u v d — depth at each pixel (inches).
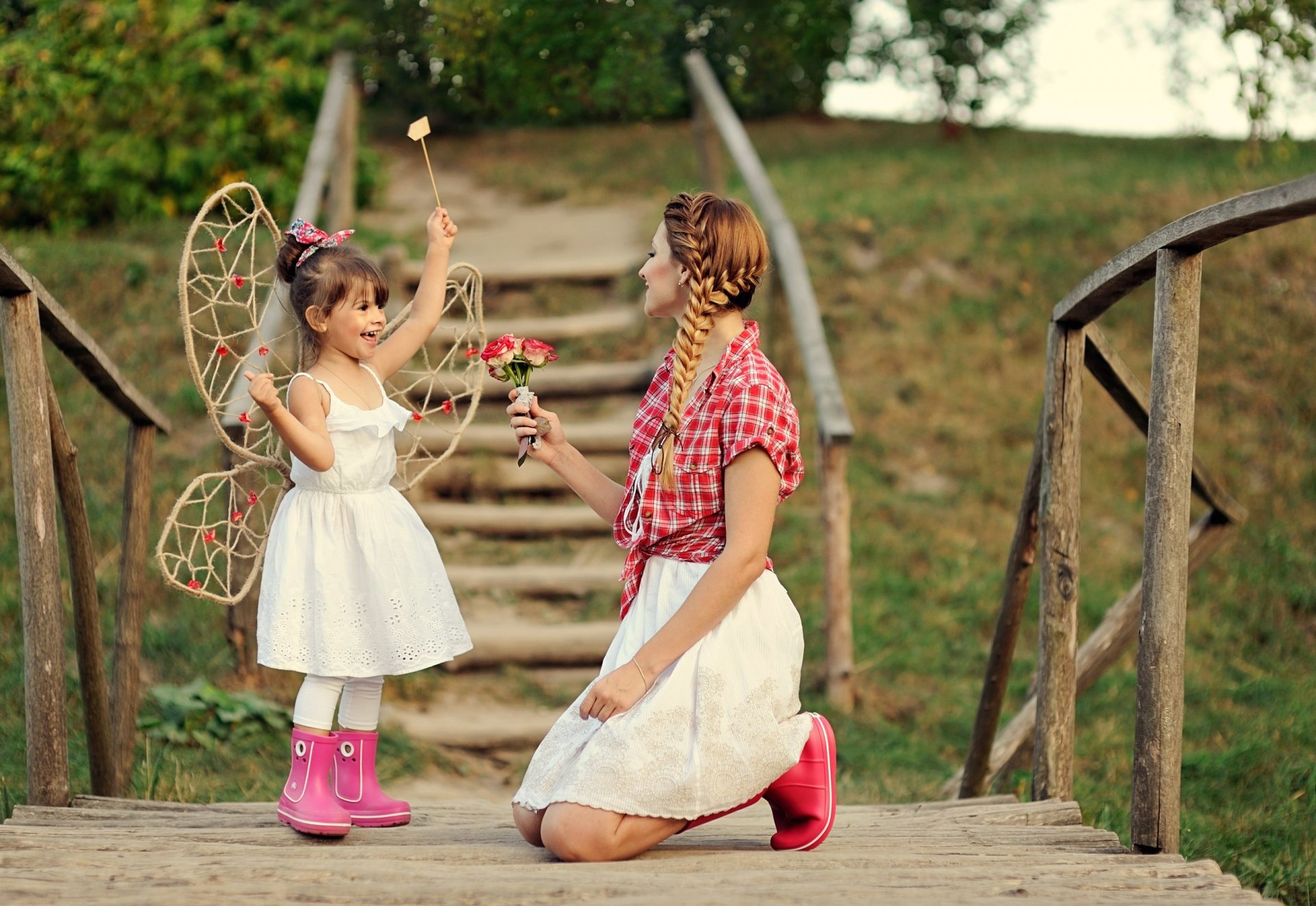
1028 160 417.1
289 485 121.1
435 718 199.0
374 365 123.8
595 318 288.8
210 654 200.1
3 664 184.7
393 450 119.6
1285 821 166.1
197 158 318.3
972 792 163.6
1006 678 155.6
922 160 419.2
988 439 278.7
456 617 118.2
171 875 82.3
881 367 295.7
